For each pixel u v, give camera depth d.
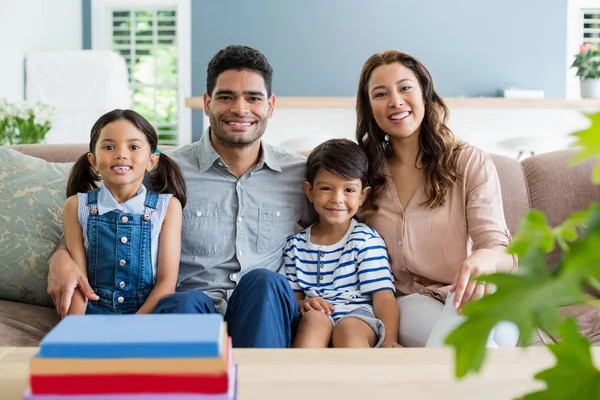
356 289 1.67
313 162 1.72
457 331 0.33
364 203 1.78
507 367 0.97
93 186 1.71
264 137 5.33
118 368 0.66
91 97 4.84
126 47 6.02
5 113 3.01
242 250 1.69
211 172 1.73
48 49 5.31
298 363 0.98
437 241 1.69
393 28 5.80
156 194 1.64
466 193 1.70
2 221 1.66
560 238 0.35
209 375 0.66
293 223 1.77
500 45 5.75
